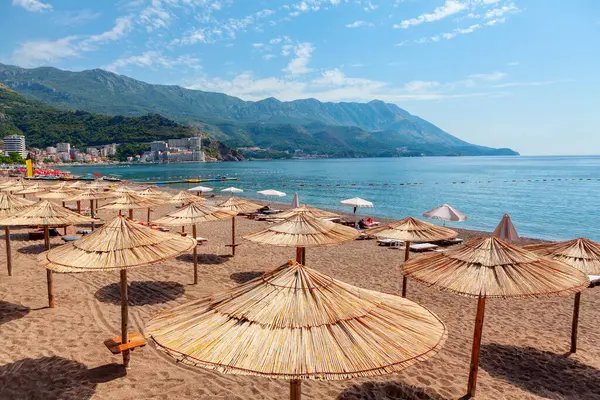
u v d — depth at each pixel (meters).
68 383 6.10
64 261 5.63
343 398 6.04
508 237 12.80
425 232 9.95
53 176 77.38
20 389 5.93
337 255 16.19
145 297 10.12
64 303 9.41
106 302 9.61
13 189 19.22
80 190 19.62
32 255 13.96
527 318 9.77
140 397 5.84
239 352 2.81
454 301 10.79
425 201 43.53
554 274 5.45
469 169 126.88
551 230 27.55
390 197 47.78
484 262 5.54
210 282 11.74
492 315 9.89
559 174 94.25
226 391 6.09
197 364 2.74
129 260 5.64
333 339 2.93
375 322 3.21
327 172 116.06
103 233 6.12
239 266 13.80
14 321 8.28
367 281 12.62
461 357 7.59
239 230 21.89
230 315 3.21
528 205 39.88
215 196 47.00
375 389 6.33
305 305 3.20
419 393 6.23
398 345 3.00
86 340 7.55
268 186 65.31
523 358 7.69
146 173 115.69
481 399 6.13
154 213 29.61
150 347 7.39
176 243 6.44
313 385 6.40
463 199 45.19
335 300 3.32
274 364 2.70
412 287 12.01
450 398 6.12
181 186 63.19
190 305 3.61
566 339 8.63
